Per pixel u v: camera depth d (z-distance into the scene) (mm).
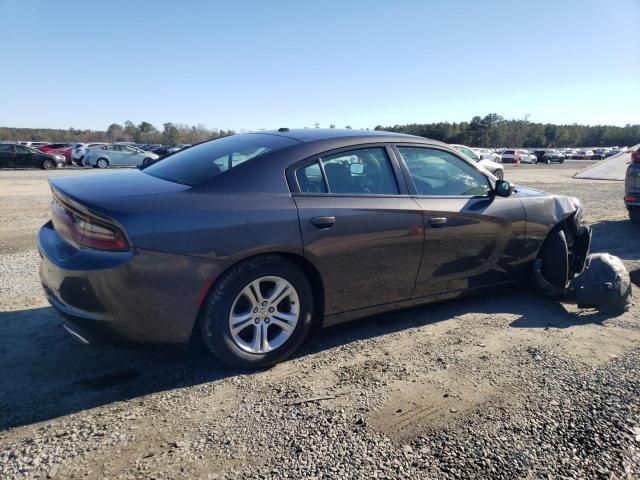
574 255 4715
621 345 3535
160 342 2762
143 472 2127
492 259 4117
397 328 3787
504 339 3615
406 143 3762
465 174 4055
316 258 3123
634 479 2154
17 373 2961
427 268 3711
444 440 2389
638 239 7164
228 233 2791
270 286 3080
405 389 2873
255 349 3027
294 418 2555
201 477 2104
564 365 3201
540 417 2600
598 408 2693
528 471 2186
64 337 3482
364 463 2211
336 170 3348
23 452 2229
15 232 7395
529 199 4348
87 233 2650
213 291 2828
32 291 4477
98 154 28984
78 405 2635
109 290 2566
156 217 2637
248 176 3031
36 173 22188
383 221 3385
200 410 2613
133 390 2805
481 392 2850
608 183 18750
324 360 3234
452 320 3975
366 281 3412
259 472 2143
